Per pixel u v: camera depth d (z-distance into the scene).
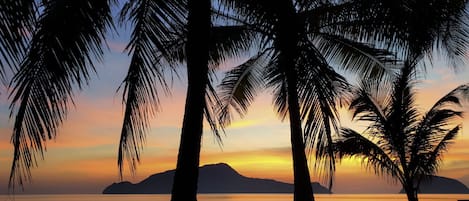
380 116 10.48
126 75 3.31
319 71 4.66
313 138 5.90
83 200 190.38
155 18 3.32
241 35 8.74
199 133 3.85
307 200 7.11
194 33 3.94
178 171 3.82
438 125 10.36
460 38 5.93
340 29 7.77
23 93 2.92
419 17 4.44
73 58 3.04
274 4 4.23
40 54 2.95
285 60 5.02
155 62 3.54
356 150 10.32
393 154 10.73
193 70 3.90
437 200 158.38
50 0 3.05
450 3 4.66
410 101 10.33
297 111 6.99
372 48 8.34
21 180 2.88
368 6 4.52
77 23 3.07
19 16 2.57
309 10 6.48
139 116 3.36
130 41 3.30
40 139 2.95
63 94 3.04
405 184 10.69
